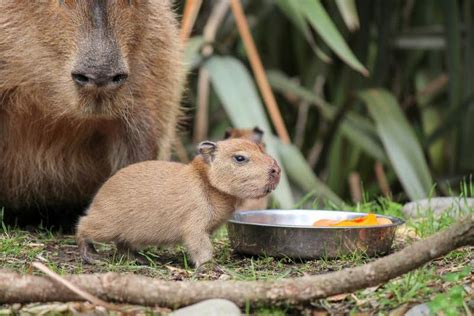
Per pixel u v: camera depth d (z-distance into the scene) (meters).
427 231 9.30
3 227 9.58
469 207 9.69
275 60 17.38
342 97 16.45
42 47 8.91
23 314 6.60
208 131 17.44
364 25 15.78
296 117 17.62
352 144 16.33
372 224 8.61
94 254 8.26
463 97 15.99
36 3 8.86
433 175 16.80
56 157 9.91
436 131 15.81
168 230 7.91
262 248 8.37
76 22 8.53
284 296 6.44
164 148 10.38
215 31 15.57
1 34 9.17
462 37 17.12
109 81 8.26
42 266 6.47
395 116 13.97
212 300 6.33
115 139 9.82
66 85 8.72
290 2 12.37
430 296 6.91
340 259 8.27
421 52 17.53
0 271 6.56
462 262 7.84
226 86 12.92
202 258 7.84
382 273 6.45
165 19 10.02
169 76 10.17
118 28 8.59
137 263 8.19
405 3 17.64
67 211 10.55
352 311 6.61
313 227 8.21
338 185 16.14
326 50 16.80
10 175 10.06
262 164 7.71
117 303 6.46
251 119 12.66
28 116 9.56
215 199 7.86
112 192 8.10
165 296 6.41
